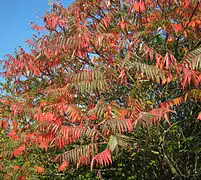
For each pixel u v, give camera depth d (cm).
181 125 699
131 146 608
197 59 447
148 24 633
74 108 514
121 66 518
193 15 631
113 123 412
